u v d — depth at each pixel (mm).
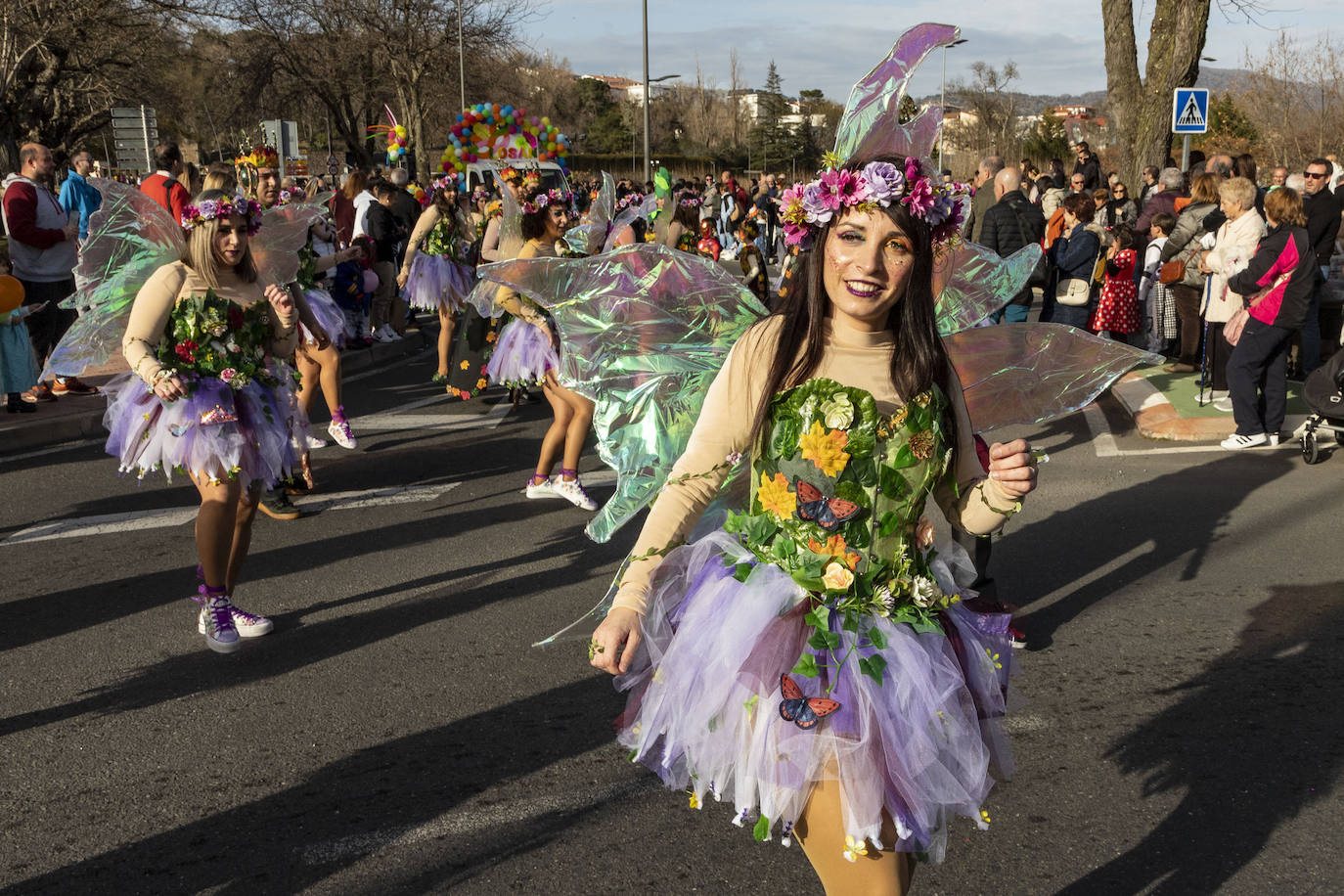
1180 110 13680
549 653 4914
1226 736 4047
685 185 31000
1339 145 31859
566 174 17203
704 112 97500
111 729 4262
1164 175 12734
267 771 3910
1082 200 11234
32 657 4988
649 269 2658
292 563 6273
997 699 2475
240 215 4848
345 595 5742
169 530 6887
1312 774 3764
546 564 6164
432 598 5676
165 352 4789
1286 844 3361
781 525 2332
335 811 3629
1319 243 11297
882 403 2291
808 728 2168
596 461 8594
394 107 48594
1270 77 33031
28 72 25297
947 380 2387
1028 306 11086
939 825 2324
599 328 2699
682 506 2361
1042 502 7188
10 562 6332
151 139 19547
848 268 2234
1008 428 9477
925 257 2295
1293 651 4785
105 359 5359
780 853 3346
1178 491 7324
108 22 25969
